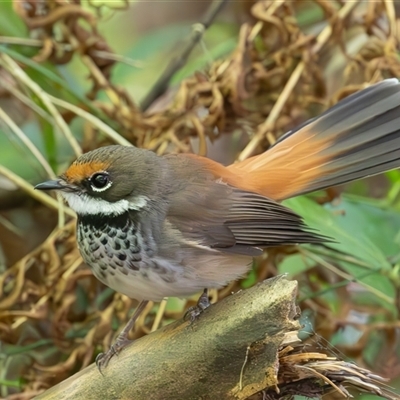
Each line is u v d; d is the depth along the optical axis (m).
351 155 7.91
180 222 7.11
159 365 6.04
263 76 10.07
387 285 9.36
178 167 7.50
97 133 10.10
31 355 9.55
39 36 10.09
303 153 7.93
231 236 7.17
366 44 10.13
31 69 10.18
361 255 9.05
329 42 10.16
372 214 9.84
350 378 6.14
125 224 7.10
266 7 10.29
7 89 9.88
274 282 5.86
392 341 9.56
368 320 10.31
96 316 9.22
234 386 5.91
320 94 10.14
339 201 9.72
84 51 10.09
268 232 7.27
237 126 10.05
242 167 7.95
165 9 13.79
